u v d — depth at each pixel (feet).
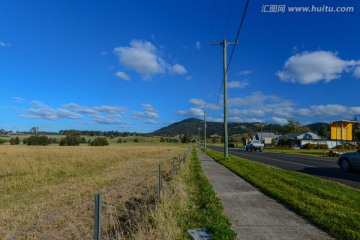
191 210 27.09
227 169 65.57
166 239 19.17
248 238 20.08
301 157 107.96
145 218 23.27
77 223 25.85
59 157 100.63
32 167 70.44
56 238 22.98
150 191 36.60
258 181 43.47
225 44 98.07
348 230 20.75
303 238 20.10
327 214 24.64
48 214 29.30
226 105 97.81
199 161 89.45
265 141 344.28
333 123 132.05
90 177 55.83
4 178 55.98
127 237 20.63
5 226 25.86
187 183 42.63
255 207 28.68
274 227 22.45
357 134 219.20
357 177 48.96
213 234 20.49
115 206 30.78
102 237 20.85
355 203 27.96
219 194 35.17
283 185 38.91
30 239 23.02
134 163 86.94
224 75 98.58
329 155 118.93
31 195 40.37
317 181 41.60
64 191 41.63
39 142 343.46
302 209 26.45
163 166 73.41
